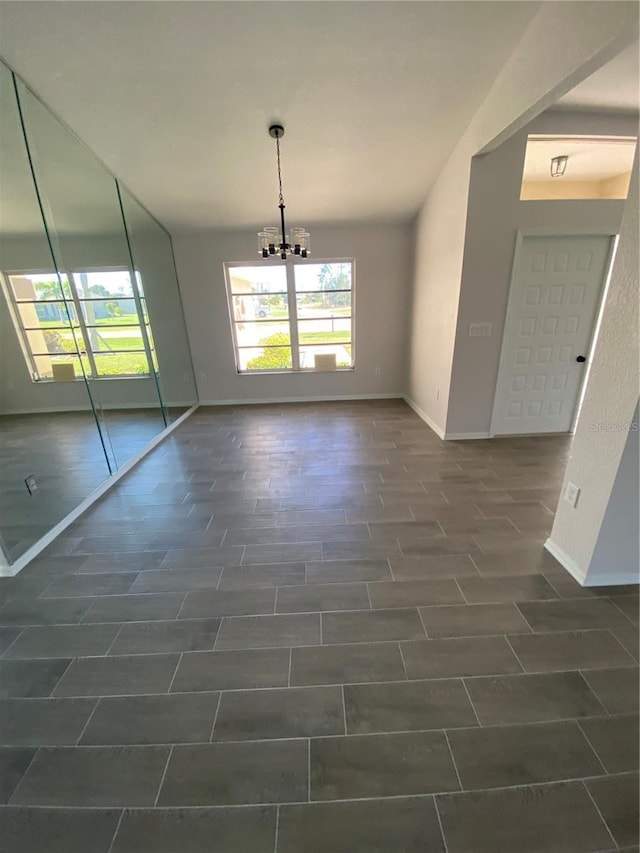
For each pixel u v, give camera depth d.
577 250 3.29
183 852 0.94
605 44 1.68
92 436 3.12
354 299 5.09
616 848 0.92
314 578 1.88
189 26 2.03
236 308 5.16
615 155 3.28
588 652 1.43
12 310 2.93
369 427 4.25
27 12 1.91
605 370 1.55
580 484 1.75
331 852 0.93
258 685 1.35
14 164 2.49
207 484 2.99
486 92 2.62
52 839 0.97
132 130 2.83
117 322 3.59
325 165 3.42
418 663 1.41
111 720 1.25
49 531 2.29
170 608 1.72
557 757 1.10
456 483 2.84
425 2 1.97
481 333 3.46
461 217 3.21
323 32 2.11
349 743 1.16
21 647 1.54
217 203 4.03
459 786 1.04
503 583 1.79
